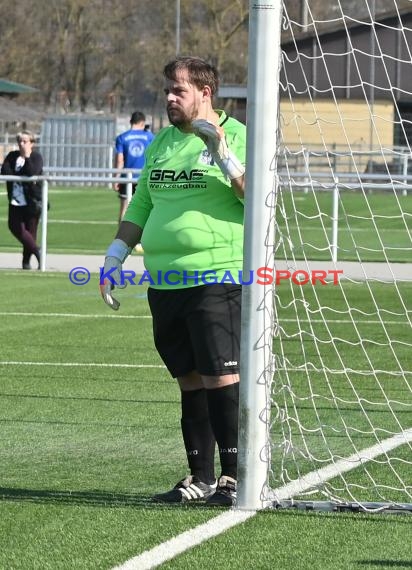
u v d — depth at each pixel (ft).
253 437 52.01
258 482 52.39
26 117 496.64
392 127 277.44
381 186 115.96
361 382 88.53
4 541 47.37
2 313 126.82
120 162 191.93
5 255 187.62
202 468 56.03
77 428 72.84
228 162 51.85
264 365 51.80
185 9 588.50
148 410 78.54
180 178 53.72
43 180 165.58
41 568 43.70
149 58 606.96
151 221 54.39
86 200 336.08
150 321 121.80
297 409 77.71
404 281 153.28
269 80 51.06
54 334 112.27
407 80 253.65
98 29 634.43
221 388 53.78
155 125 549.54
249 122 51.24
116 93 635.25
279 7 51.16
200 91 53.31
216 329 53.16
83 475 60.70
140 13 628.69
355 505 52.31
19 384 87.45
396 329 115.85
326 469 61.31
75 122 440.86
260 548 46.29
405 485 57.93
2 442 68.95
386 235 219.20
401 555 45.62
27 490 57.16
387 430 72.02
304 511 52.13
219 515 51.26
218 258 53.31
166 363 55.77
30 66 633.61
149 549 46.03
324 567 43.93
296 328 115.55
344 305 132.26
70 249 196.65
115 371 93.15
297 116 59.11
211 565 44.01
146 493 56.80
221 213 53.57
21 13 632.79
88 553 45.60
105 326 117.91
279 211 53.93
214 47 565.53
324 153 64.28
